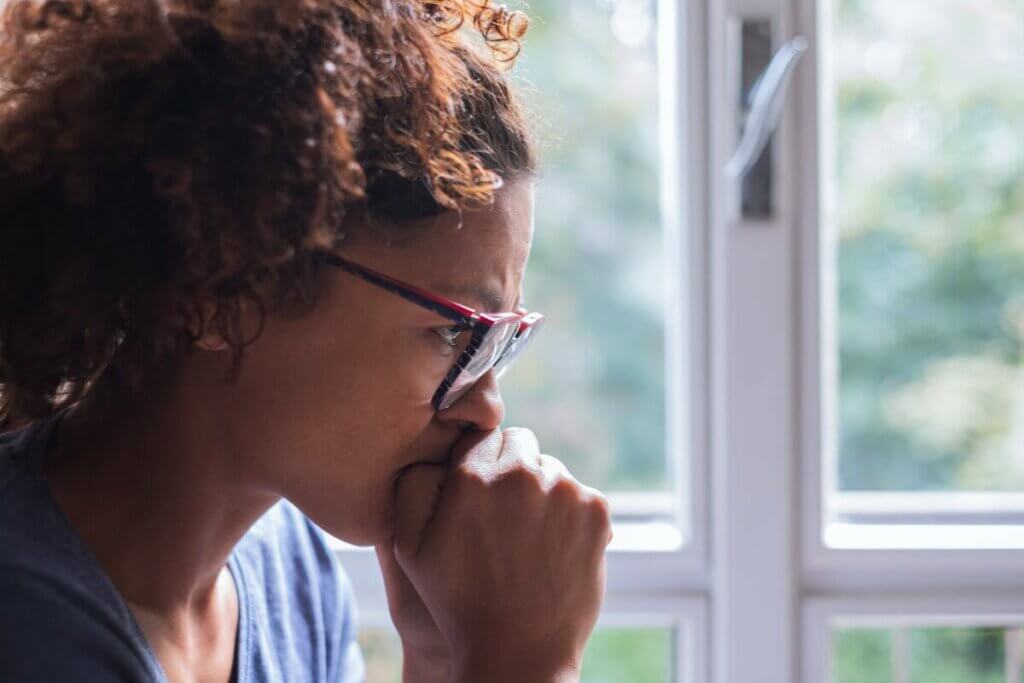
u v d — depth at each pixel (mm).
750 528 1191
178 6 649
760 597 1197
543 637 769
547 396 1993
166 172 622
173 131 629
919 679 1321
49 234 667
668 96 1240
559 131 1255
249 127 629
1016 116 1415
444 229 699
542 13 1769
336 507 753
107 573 704
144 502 719
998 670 1305
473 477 783
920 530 1260
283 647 852
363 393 709
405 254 694
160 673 694
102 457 720
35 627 626
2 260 678
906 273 1487
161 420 718
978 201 1455
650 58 1404
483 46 817
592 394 2002
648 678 1338
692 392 1224
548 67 1790
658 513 1291
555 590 777
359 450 730
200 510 734
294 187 632
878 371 1510
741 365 1185
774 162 1178
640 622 1229
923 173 1450
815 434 1214
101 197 646
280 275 653
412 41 705
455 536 771
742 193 1179
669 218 1256
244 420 714
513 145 753
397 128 684
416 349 710
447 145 696
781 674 1198
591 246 1970
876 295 1495
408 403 724
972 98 1415
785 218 1181
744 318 1184
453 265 705
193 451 723
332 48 656
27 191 663
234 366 671
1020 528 1271
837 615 1218
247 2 646
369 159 679
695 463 1226
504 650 757
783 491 1191
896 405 1514
